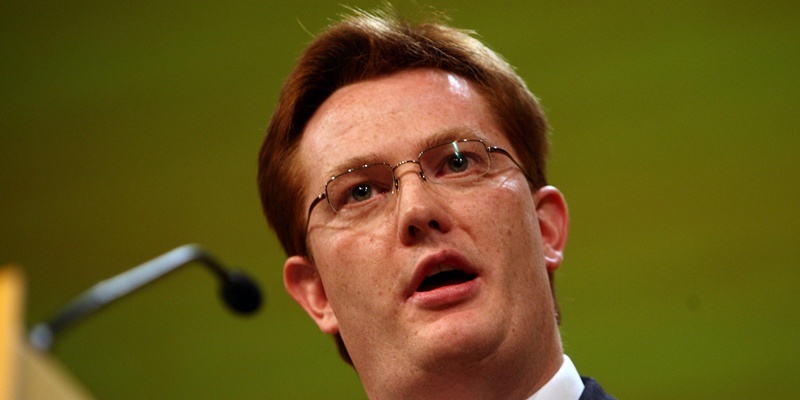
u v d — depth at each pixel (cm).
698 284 1295
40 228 1419
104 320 1387
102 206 1416
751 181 1297
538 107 602
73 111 1433
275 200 596
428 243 506
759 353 1272
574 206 1334
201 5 1419
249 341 1370
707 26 1323
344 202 540
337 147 545
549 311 526
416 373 504
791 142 1292
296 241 586
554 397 515
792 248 1278
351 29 586
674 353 1291
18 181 1426
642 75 1334
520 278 514
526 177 566
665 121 1326
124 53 1430
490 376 503
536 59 1355
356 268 523
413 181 518
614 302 1309
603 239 1322
